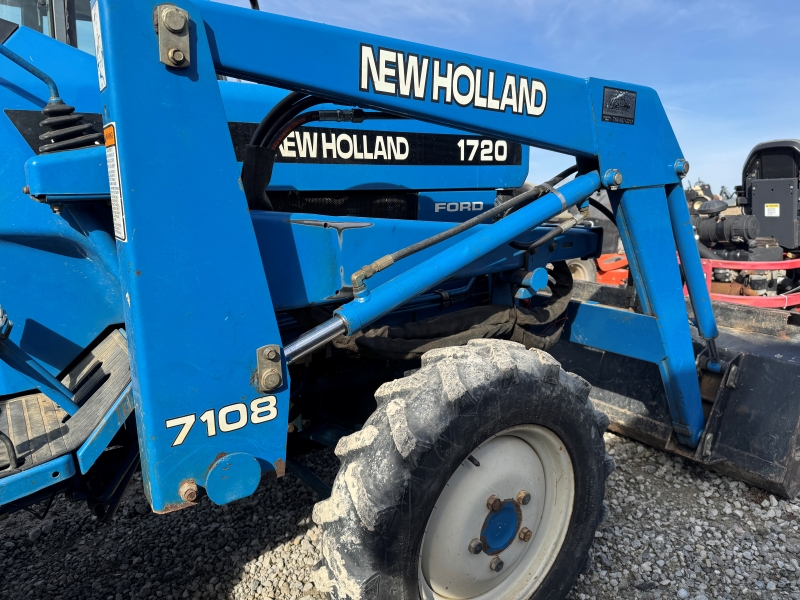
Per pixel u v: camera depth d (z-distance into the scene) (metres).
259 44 1.40
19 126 1.76
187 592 2.15
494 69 1.82
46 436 1.62
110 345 1.89
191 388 1.37
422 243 1.72
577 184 2.11
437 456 1.48
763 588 2.14
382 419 1.52
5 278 1.80
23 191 1.68
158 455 1.34
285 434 1.53
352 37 1.54
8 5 2.12
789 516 2.56
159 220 1.29
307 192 2.47
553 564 1.89
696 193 7.40
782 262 5.89
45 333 1.88
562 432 1.79
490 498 1.71
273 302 1.67
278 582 2.19
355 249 1.80
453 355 1.68
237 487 1.44
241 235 1.40
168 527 2.55
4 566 2.32
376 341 1.99
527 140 1.97
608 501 2.69
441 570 1.68
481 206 3.02
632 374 3.20
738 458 2.67
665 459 3.04
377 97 1.60
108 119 1.26
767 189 6.80
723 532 2.47
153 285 1.29
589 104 2.11
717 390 2.83
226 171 1.36
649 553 2.33
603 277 6.68
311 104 1.91
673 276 2.52
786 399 2.60
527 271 2.45
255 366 1.45
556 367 1.76
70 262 1.88
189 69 1.29
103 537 2.49
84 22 2.28
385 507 1.43
